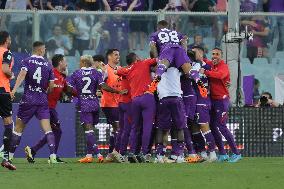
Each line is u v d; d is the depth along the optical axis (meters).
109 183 27.62
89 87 44.38
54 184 27.34
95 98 44.56
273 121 50.78
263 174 32.00
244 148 50.66
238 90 51.31
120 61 53.34
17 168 36.56
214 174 31.91
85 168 36.41
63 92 46.62
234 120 50.50
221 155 44.09
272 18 54.84
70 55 53.16
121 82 43.97
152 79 42.06
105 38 53.38
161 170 34.44
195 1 60.81
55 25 52.88
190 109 43.03
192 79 42.88
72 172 33.38
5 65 35.25
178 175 31.33
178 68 40.91
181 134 41.94
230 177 30.31
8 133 35.12
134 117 42.56
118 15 53.28
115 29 53.28
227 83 43.38
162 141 42.16
